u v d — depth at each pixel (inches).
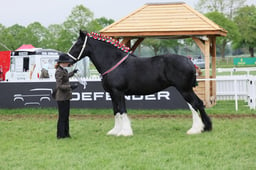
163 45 2070.6
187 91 317.1
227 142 284.2
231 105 525.7
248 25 2049.7
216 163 229.1
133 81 320.8
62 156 254.8
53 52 812.6
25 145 293.6
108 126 381.4
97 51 329.7
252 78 483.2
